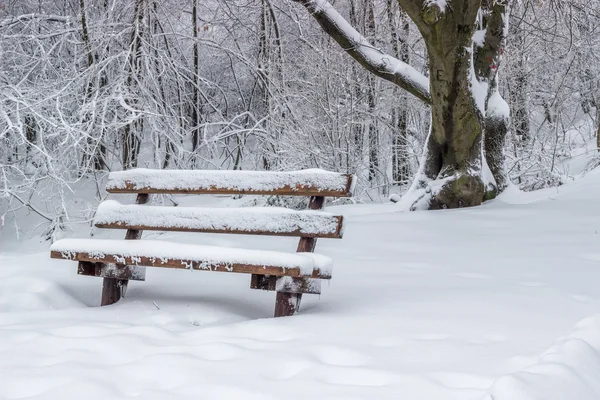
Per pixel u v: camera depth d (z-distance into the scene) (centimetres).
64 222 1071
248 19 1462
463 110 835
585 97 1761
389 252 531
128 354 258
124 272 384
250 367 234
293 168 1220
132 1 1204
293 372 230
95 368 239
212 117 1644
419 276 433
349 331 285
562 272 436
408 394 199
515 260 482
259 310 375
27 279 408
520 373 182
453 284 404
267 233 359
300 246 356
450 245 558
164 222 389
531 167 1188
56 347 270
